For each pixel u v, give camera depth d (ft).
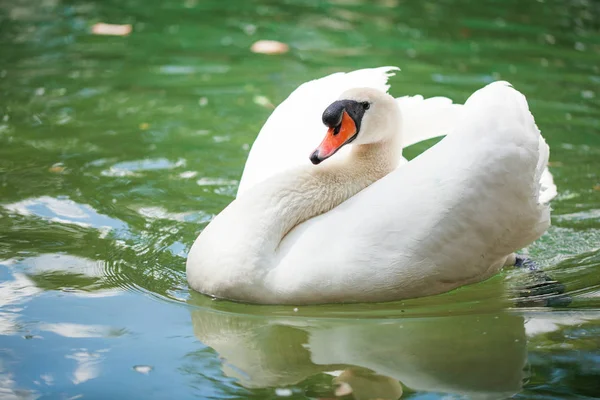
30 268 33.12
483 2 76.28
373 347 27.76
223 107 51.62
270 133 37.32
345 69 57.72
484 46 63.36
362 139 32.58
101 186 40.96
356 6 74.59
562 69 58.13
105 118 49.80
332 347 27.76
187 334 28.55
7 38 64.49
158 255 34.68
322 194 32.19
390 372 26.11
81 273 32.91
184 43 63.93
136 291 31.68
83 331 28.55
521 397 24.71
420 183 30.83
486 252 31.83
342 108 32.27
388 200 30.76
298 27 68.23
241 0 76.28
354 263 30.17
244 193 32.09
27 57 60.29
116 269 33.30
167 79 56.44
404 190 30.86
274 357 27.09
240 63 59.47
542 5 75.25
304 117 37.55
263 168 35.73
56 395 24.68
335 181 32.55
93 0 75.72
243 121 49.57
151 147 45.83
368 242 30.25
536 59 60.34
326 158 32.01
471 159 30.68
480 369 26.30
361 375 25.95
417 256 30.42
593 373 26.04
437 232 30.45
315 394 24.90
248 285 30.42
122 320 29.40
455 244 30.86
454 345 27.91
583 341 28.09
